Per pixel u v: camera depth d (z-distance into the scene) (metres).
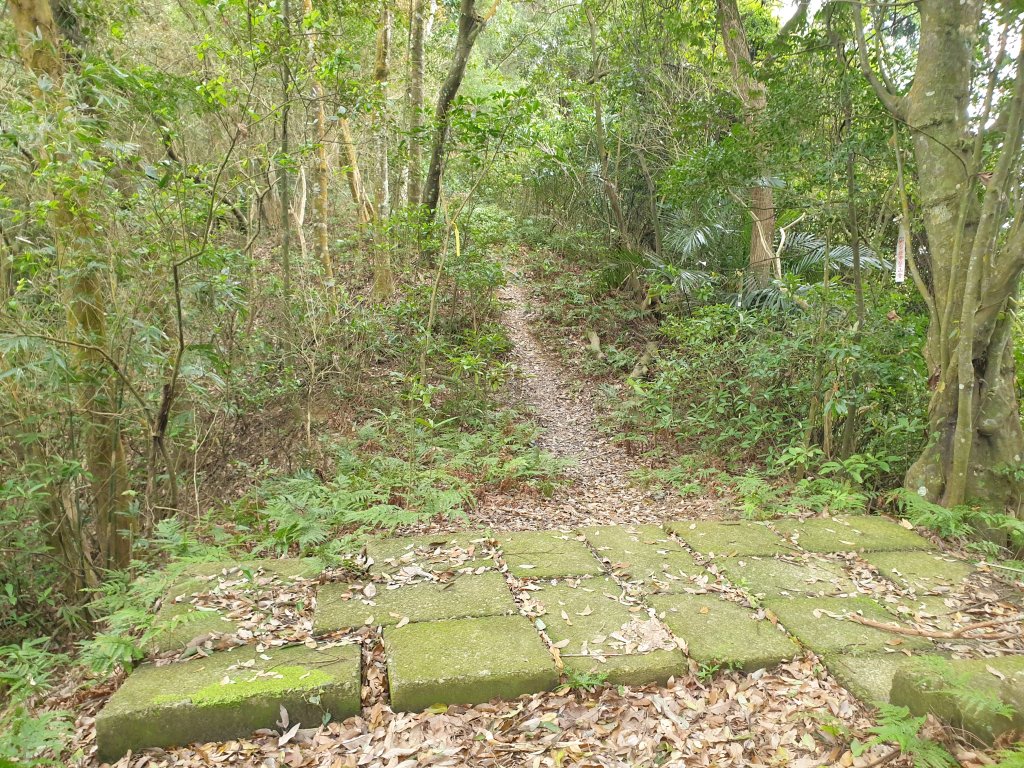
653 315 10.13
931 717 2.08
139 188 3.75
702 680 2.54
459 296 9.72
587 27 10.80
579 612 2.98
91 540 4.53
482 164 6.77
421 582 3.29
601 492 5.50
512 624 2.86
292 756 2.21
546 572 3.41
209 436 5.68
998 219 3.87
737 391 6.49
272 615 2.95
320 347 6.98
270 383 6.71
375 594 3.15
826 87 4.86
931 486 4.16
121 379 3.81
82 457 4.14
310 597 3.13
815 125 4.99
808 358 5.46
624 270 10.37
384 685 2.52
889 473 4.80
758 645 2.69
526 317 10.95
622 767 2.12
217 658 2.61
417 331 8.15
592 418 7.74
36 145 3.33
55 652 3.88
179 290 4.00
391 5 9.29
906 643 2.68
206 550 3.41
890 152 4.65
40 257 3.59
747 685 2.51
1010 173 3.86
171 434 4.39
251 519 4.42
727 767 2.12
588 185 11.55
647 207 11.12
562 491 5.45
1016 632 2.76
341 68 5.65
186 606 2.99
